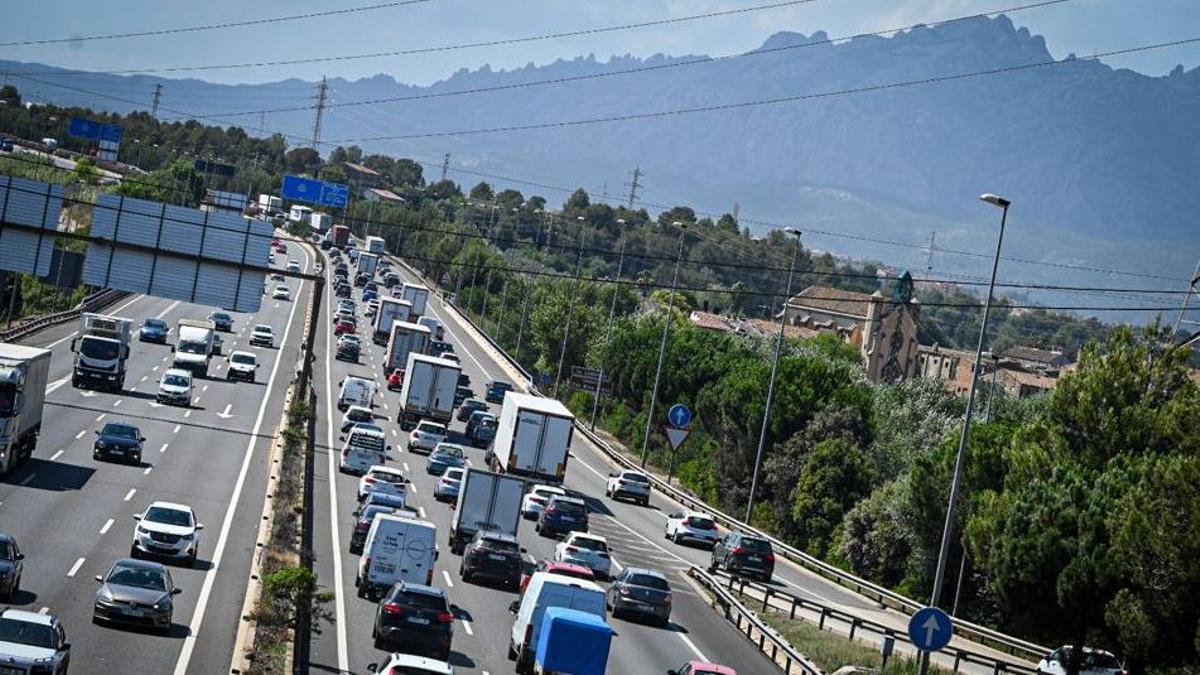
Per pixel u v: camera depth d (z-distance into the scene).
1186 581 99.19
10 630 56.00
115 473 126.88
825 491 180.75
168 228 138.75
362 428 157.25
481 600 97.12
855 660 97.25
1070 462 129.50
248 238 139.75
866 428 197.75
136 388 196.38
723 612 113.75
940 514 145.75
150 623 70.44
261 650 68.62
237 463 143.38
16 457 119.12
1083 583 110.12
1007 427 153.75
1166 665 102.12
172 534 90.25
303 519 115.81
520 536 134.75
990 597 139.25
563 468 154.62
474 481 116.88
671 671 70.56
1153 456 118.25
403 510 110.69
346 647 73.44
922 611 65.81
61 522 100.06
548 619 68.75
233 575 90.75
